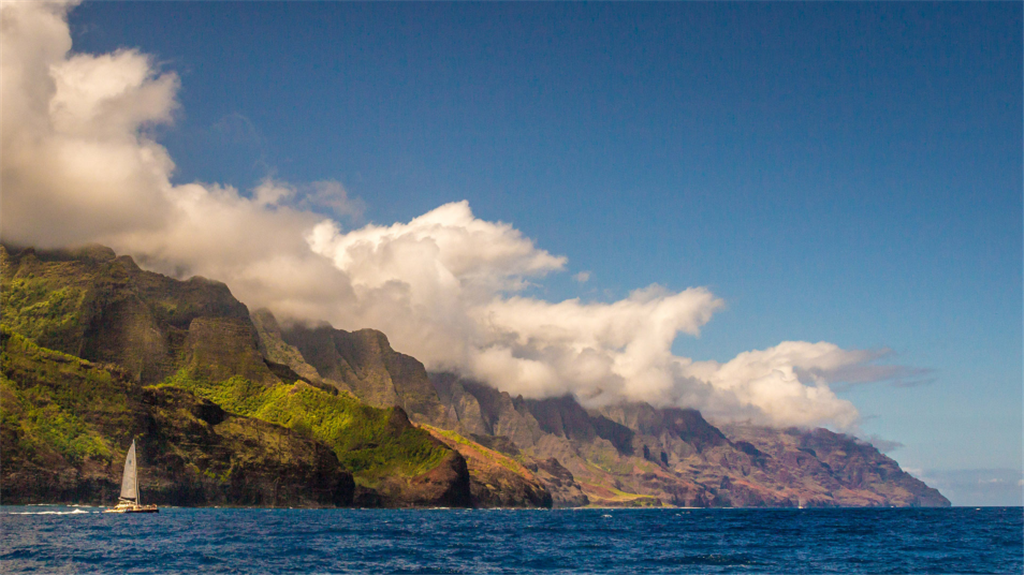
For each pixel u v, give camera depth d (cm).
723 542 14825
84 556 9862
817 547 13650
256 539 13275
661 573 9350
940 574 9688
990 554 12319
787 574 9500
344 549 11712
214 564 9331
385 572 8950
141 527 15688
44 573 8381
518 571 9306
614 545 13575
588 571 9412
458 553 11400
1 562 9250
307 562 9806
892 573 9725
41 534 13000
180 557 9956
